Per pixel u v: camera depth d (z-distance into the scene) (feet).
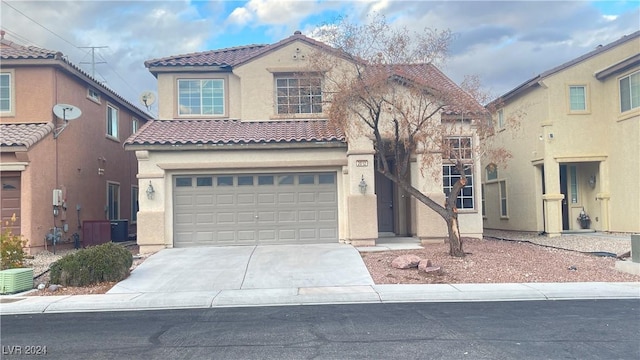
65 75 61.11
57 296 34.47
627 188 61.82
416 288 34.55
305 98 59.93
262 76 59.93
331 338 23.40
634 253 39.81
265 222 52.16
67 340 23.93
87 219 66.13
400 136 47.01
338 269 40.27
